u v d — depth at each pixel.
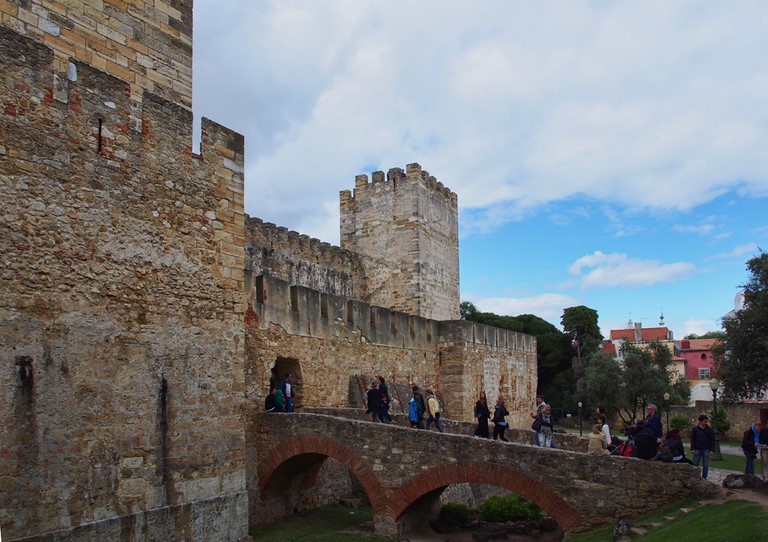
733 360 33.38
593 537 14.12
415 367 32.00
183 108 15.42
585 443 21.86
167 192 14.77
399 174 39.94
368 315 28.09
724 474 22.53
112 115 13.69
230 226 16.42
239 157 16.97
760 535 10.52
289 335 22.70
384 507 17.28
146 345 13.88
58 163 12.51
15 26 12.27
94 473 12.54
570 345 72.62
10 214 11.62
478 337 37.12
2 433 11.11
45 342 11.93
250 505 18.92
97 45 13.73
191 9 16.16
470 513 20.83
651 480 14.61
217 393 15.47
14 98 11.90
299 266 35.94
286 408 20.62
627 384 56.06
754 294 32.75
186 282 15.00
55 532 11.72
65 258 12.43
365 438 17.78
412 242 38.91
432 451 16.84
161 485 13.84
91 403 12.62
